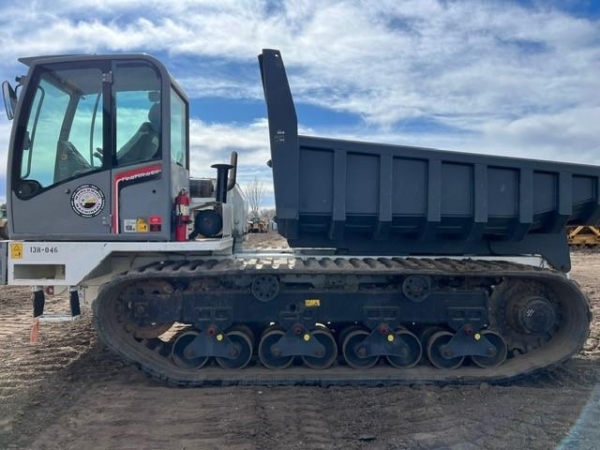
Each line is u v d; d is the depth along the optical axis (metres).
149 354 4.52
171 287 4.52
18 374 4.71
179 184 4.85
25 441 3.35
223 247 4.64
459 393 4.20
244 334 4.55
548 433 3.45
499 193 4.69
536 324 4.51
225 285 4.54
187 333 4.55
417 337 4.66
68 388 4.33
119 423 3.62
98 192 4.39
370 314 4.53
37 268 4.44
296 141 4.41
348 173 4.55
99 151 4.42
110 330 4.39
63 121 4.46
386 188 4.52
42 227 4.42
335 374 4.45
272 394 4.15
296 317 4.50
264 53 4.35
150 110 4.45
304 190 4.54
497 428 3.52
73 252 4.35
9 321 7.12
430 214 4.56
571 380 4.64
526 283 4.76
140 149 4.44
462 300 4.59
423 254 5.09
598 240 19.70
